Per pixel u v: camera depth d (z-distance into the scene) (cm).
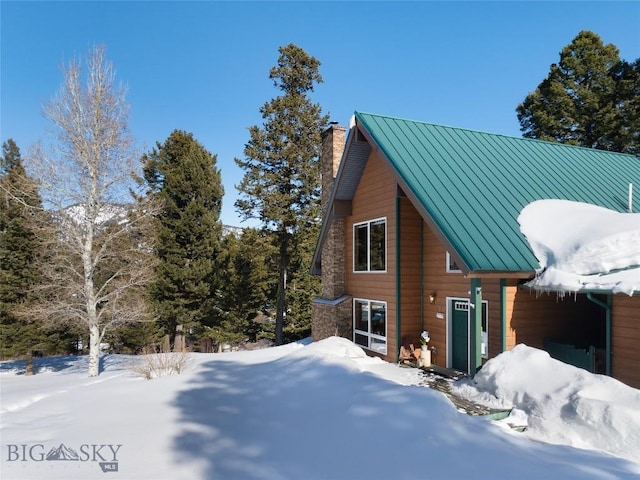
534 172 1273
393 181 1281
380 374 1077
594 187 1266
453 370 1114
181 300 2516
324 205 1723
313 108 2873
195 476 466
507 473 451
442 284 1188
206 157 2812
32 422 736
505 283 970
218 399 816
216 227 2716
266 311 3316
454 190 1078
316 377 912
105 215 1798
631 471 470
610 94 2780
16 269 2203
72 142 1680
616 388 662
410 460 484
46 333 2212
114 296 1859
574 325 1022
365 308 1459
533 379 773
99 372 1873
